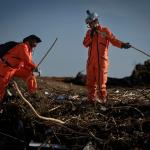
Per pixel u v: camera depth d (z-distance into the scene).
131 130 10.40
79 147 10.03
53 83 21.03
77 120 11.02
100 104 12.06
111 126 10.60
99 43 12.23
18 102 12.01
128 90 14.70
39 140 10.53
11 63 11.43
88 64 12.39
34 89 12.08
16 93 12.84
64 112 11.70
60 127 10.68
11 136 10.41
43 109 11.84
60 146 10.14
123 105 11.87
